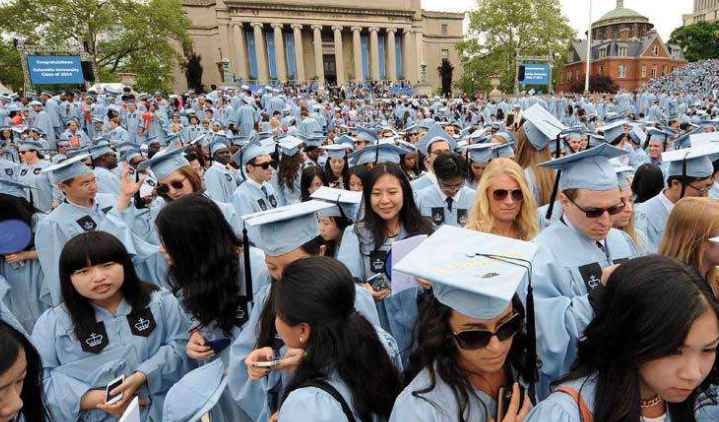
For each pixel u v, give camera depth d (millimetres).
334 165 5879
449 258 1531
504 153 5137
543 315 1950
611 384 1198
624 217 2688
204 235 2168
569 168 2209
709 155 3318
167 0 35594
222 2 43938
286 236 2121
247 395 2008
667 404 1339
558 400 1251
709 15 84562
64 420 2096
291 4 44500
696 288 1107
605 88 51969
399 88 40031
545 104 22938
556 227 2344
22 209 3496
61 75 21594
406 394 1435
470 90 48031
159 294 2488
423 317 1527
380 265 2738
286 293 1555
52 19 31703
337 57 46594
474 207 2775
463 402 1391
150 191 4703
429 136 6191
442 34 53312
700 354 1125
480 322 1374
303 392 1454
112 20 33125
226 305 2230
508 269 1424
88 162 5906
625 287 1157
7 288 3221
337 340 1515
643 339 1110
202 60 46188
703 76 45438
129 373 2268
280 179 6027
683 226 2086
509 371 1592
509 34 44562
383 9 47344
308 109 20766
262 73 44750
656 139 7293
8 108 16000
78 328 2180
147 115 15406
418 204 4055
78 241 2121
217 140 7586
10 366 1286
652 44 57062
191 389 2053
